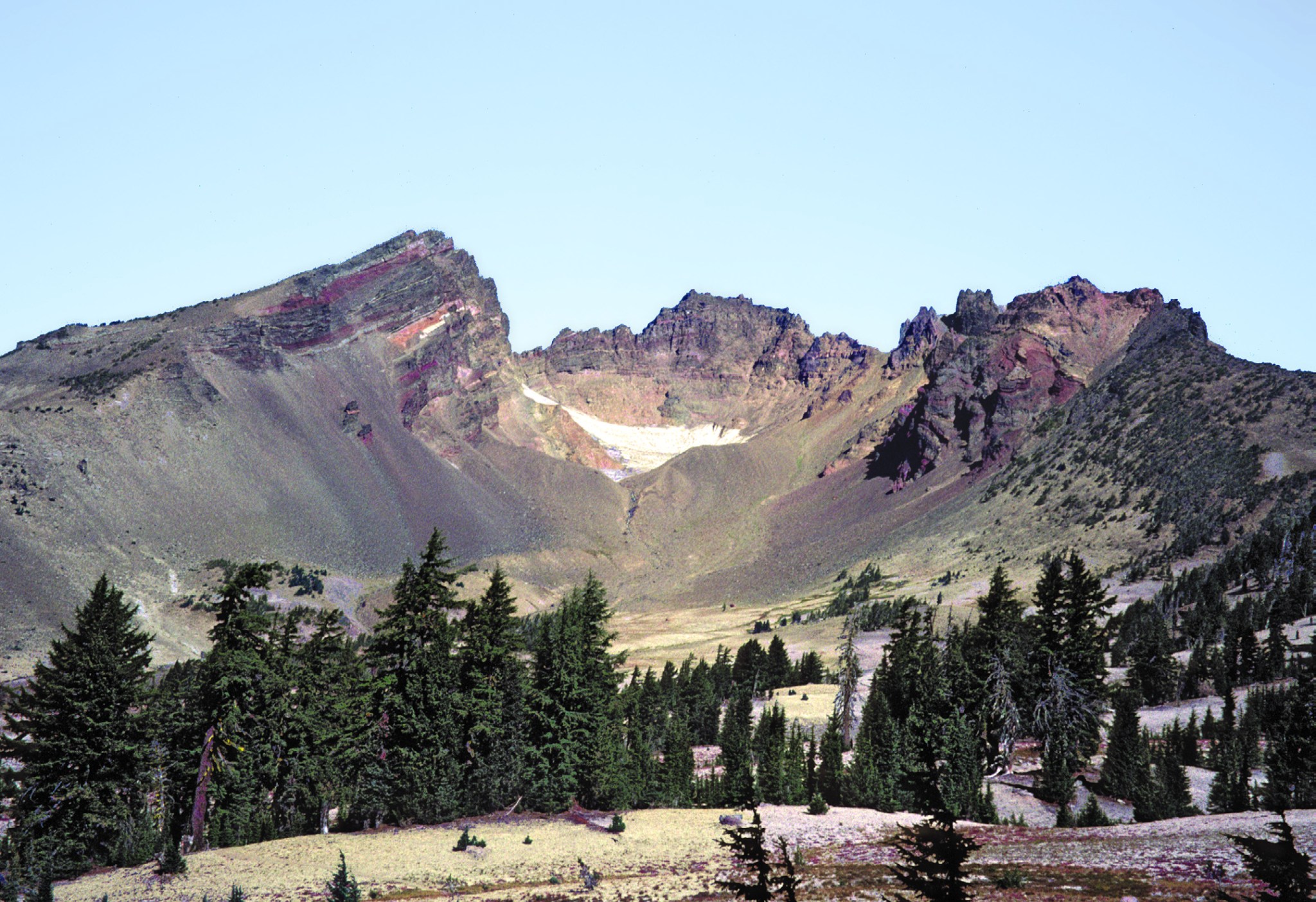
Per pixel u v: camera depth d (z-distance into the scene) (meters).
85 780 69.00
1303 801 69.62
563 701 79.31
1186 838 52.59
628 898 50.06
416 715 73.56
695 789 83.44
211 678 72.31
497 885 54.41
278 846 64.50
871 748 79.94
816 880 50.50
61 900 55.34
